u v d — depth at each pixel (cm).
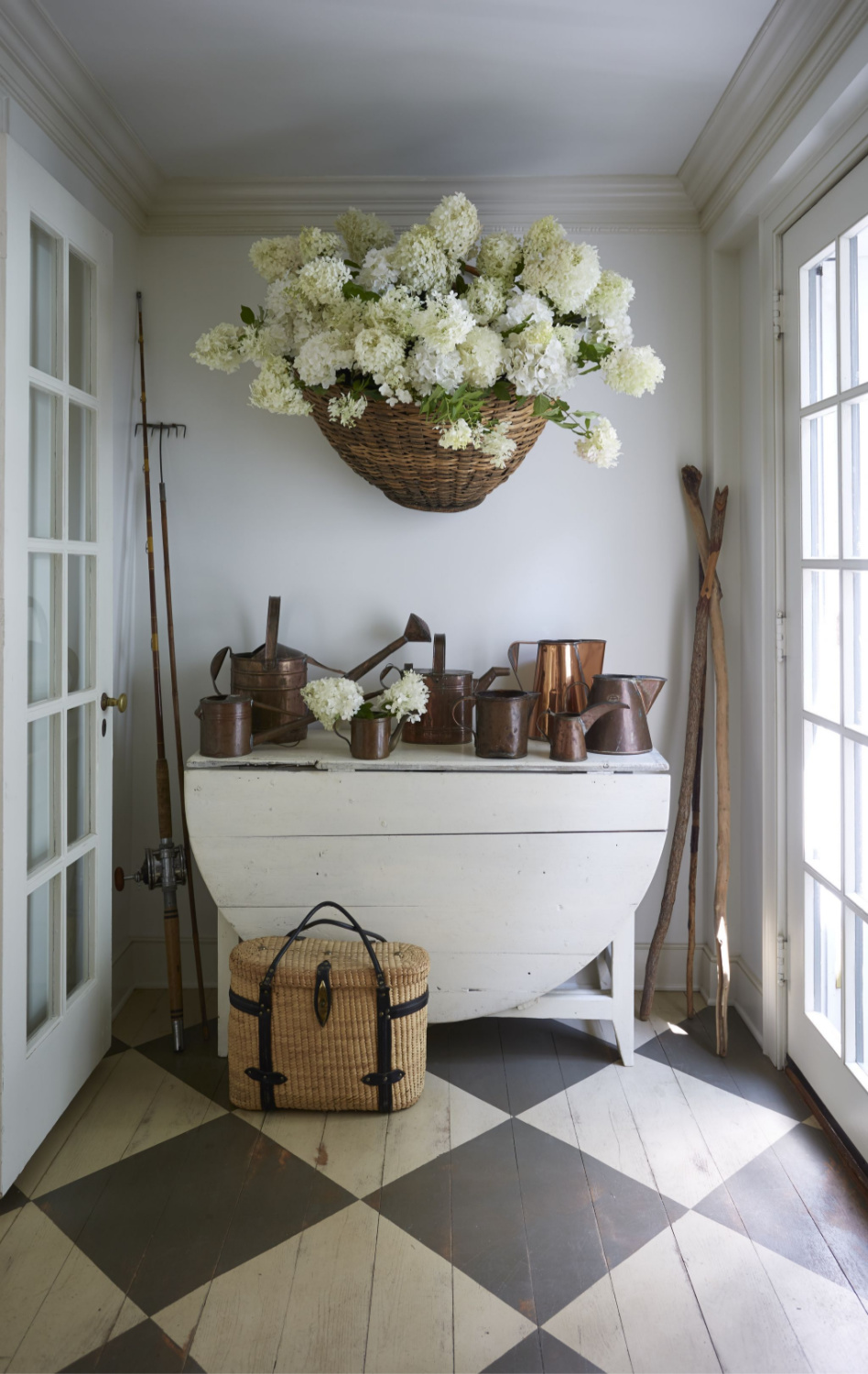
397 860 246
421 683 254
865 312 203
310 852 247
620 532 297
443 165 275
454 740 270
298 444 296
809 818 240
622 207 288
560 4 200
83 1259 180
